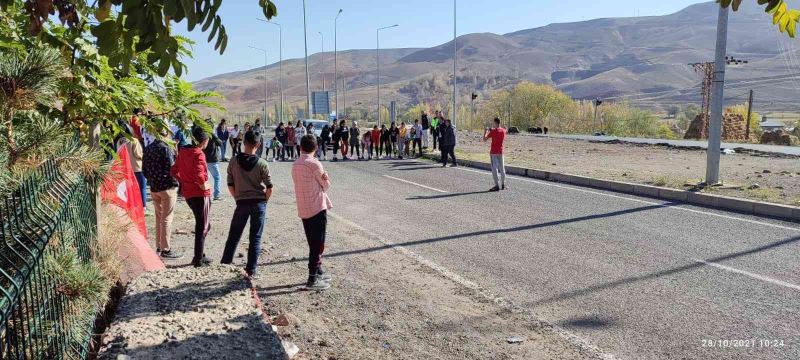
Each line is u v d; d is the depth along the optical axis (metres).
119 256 5.70
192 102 5.37
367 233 9.82
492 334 5.46
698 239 9.04
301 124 26.56
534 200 13.20
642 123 68.94
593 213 11.43
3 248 2.80
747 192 12.67
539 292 6.63
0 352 2.35
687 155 24.42
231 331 4.43
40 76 3.34
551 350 5.10
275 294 6.66
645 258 7.97
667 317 5.80
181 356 3.97
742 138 46.28
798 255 7.97
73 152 3.81
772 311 5.90
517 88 74.44
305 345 5.22
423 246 8.89
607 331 5.49
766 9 3.09
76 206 4.17
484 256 8.24
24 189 3.14
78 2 3.43
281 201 13.38
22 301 2.75
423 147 29.56
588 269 7.50
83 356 3.56
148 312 4.74
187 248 8.78
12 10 4.16
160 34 2.56
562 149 28.67
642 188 14.16
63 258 3.42
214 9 2.58
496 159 14.89
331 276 7.36
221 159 24.42
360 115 181.62
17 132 3.37
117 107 4.92
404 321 5.80
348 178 18.11
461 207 12.36
